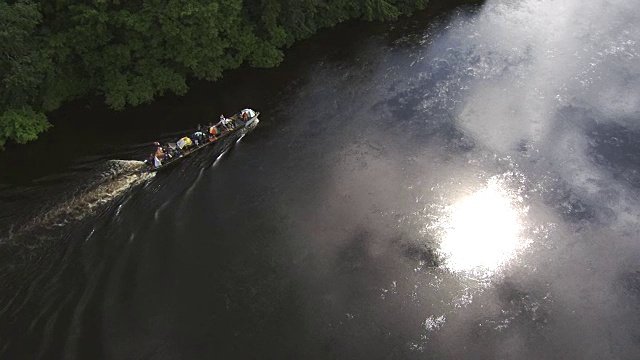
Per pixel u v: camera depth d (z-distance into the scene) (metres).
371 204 42.12
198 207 40.78
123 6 46.16
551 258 39.06
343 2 60.56
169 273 36.44
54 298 34.19
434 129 48.84
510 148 47.22
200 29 47.97
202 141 44.84
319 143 47.00
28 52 42.34
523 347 33.75
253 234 39.44
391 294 36.19
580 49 58.12
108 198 40.22
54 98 47.03
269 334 33.56
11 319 32.97
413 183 43.97
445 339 33.88
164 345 32.66
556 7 64.75
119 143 45.00
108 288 35.16
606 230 41.03
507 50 58.16
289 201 42.00
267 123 48.47
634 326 35.19
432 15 63.97
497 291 36.78
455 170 45.19
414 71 55.44
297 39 58.50
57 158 43.34
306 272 37.19
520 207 42.56
